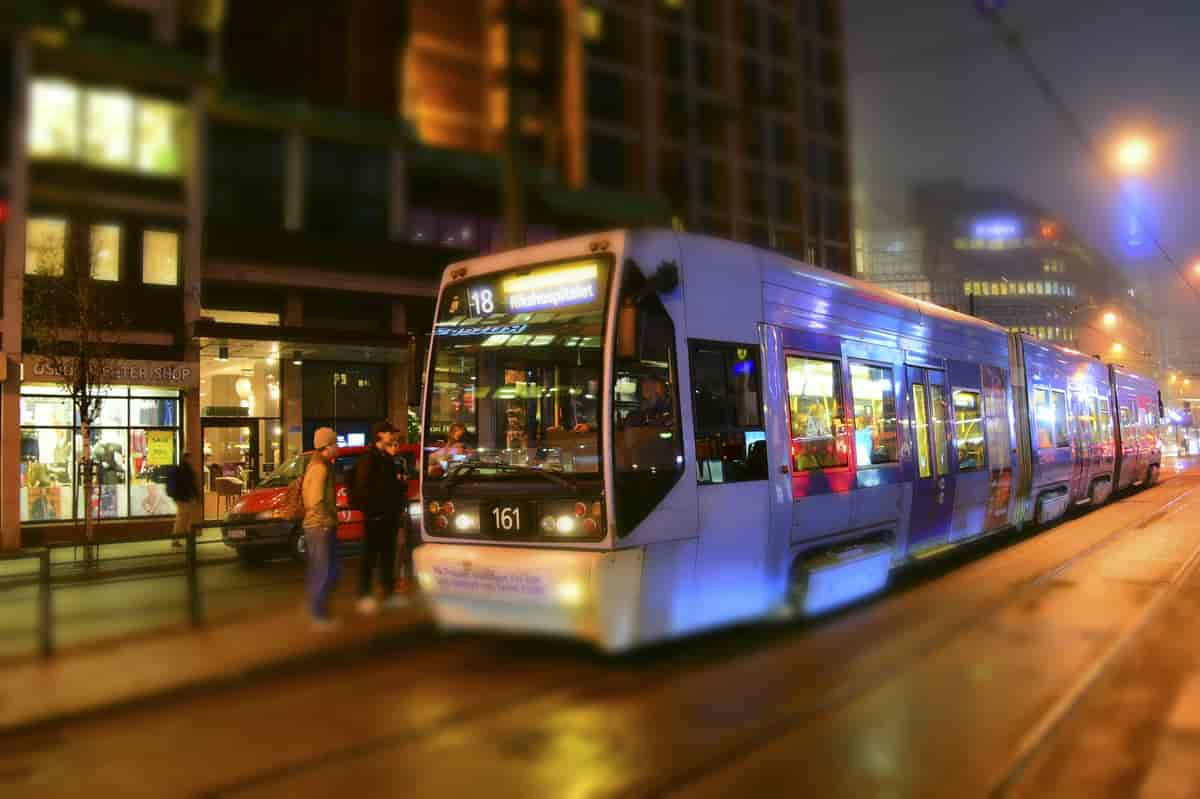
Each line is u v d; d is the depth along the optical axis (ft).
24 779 15.94
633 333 22.06
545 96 102.99
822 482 28.53
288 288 68.69
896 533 33.24
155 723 19.02
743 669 22.76
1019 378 48.44
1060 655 23.34
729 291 25.88
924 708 19.13
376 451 29.71
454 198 77.97
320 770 16.14
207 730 18.53
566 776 15.60
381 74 71.10
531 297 24.39
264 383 71.15
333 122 67.67
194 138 57.72
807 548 27.89
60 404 60.90
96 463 59.77
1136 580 34.35
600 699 20.31
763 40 142.72
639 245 23.50
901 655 23.75
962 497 38.93
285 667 22.76
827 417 29.53
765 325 26.99
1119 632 25.77
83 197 52.13
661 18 123.85
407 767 16.20
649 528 22.54
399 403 76.02
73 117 48.96
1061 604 30.07
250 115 61.41
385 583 29.76
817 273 30.30
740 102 129.59
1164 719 18.20
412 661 24.07
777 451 26.66
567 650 24.89
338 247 69.51
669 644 25.12
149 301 62.49
